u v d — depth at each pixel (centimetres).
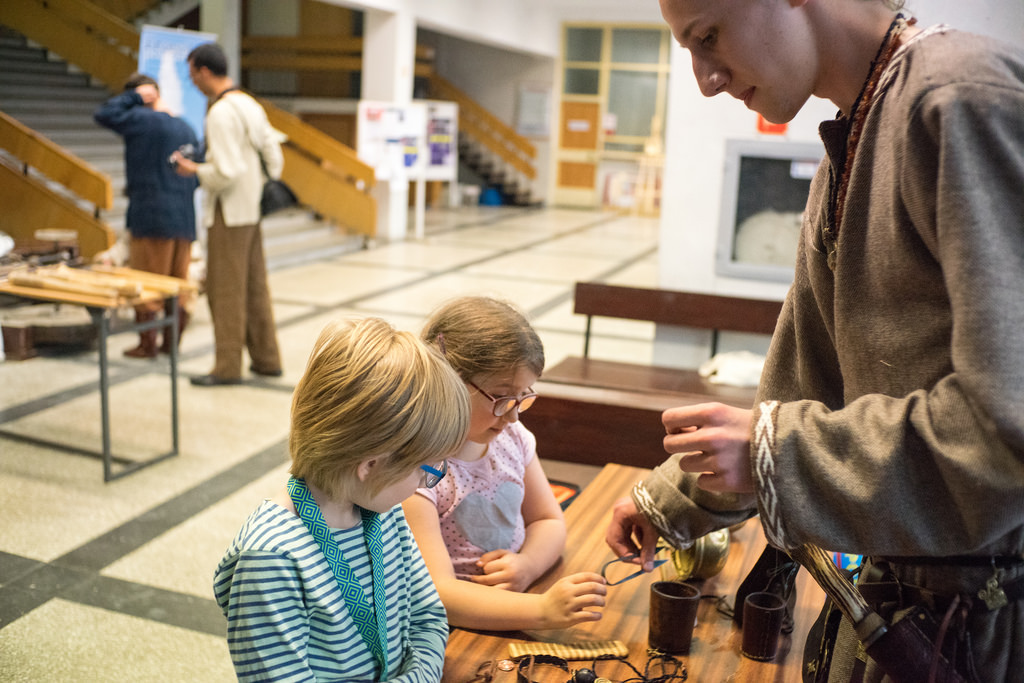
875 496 87
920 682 94
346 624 112
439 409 111
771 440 93
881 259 94
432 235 1224
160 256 530
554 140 1775
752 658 133
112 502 338
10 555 293
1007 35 164
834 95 101
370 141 1088
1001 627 92
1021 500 79
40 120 967
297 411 111
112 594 273
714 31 97
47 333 540
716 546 155
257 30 1422
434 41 1784
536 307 757
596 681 121
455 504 154
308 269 895
